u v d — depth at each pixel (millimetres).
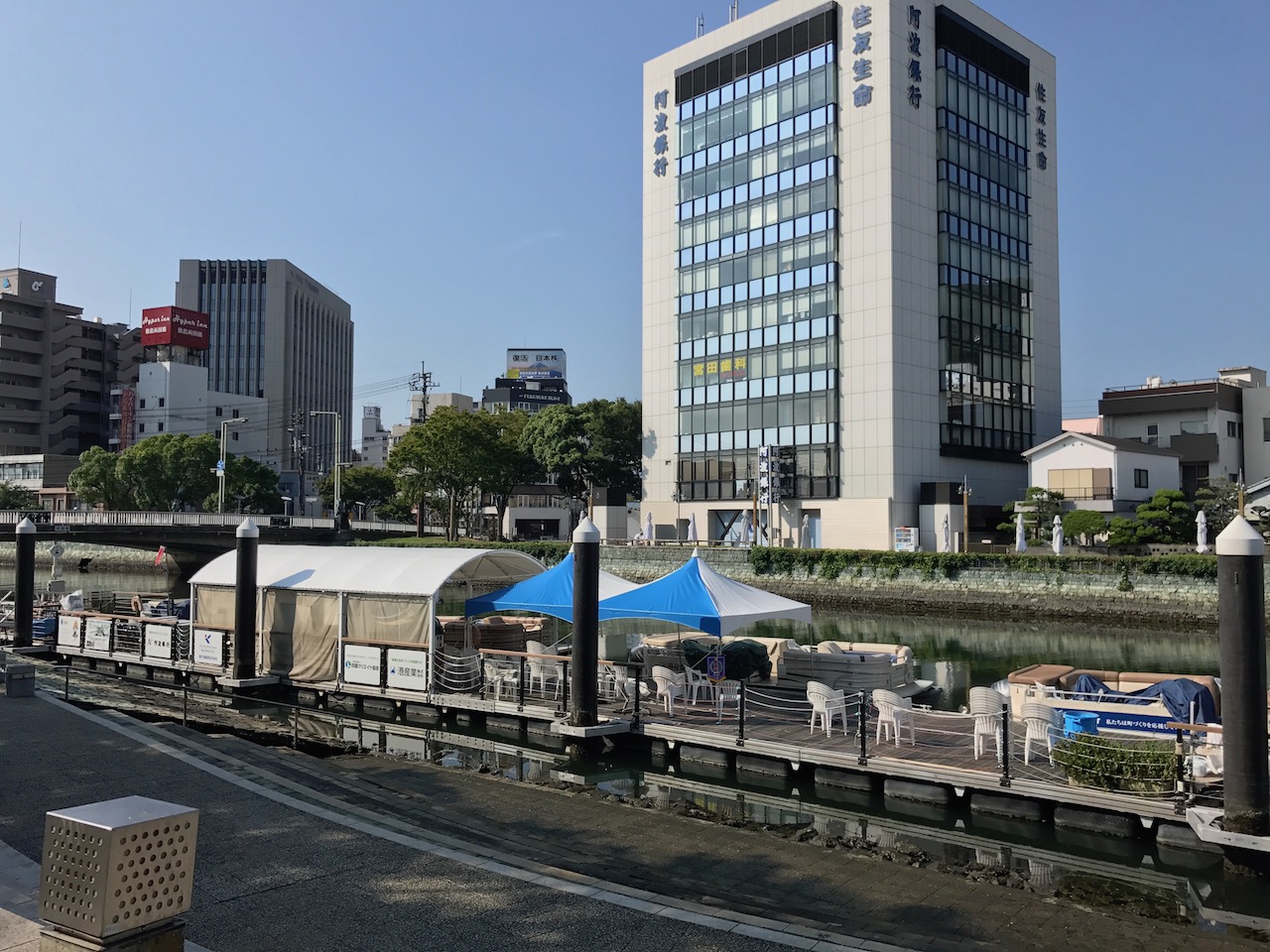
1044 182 73125
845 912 9992
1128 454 56938
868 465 60562
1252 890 11148
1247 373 74000
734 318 68562
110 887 4836
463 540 72312
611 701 20547
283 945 7637
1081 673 19141
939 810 14836
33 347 127750
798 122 64875
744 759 16984
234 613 24953
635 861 11617
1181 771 13383
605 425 90500
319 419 179875
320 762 16938
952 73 64688
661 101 74312
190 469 93688
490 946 7684
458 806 14055
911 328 61250
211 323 164000
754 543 60906
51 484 115438
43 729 15922
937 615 48719
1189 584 41250
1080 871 12430
